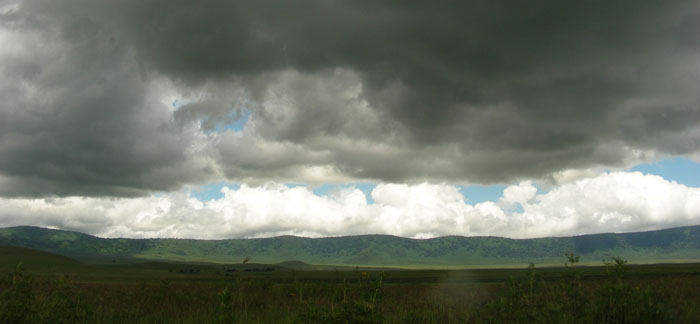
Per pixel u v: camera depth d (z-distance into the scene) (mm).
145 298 31766
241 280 34625
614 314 16688
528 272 21312
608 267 18297
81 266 185625
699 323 17297
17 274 17953
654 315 16375
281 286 35312
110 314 23984
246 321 21969
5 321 16359
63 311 18812
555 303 17562
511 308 19516
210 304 28500
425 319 21250
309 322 17734
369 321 16078
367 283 16828
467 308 24438
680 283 36906
